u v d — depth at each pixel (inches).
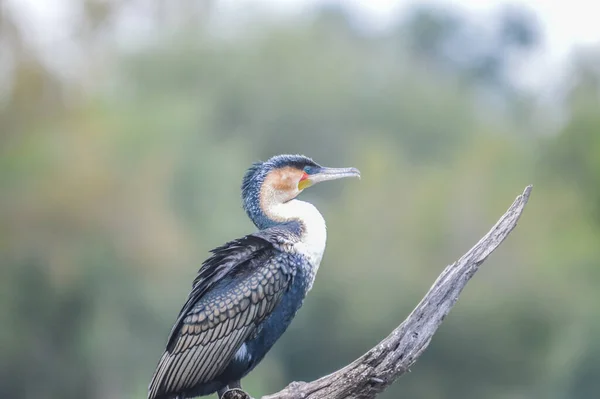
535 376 1151.0
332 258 1154.0
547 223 1306.6
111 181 1178.6
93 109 1282.0
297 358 1113.4
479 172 1333.7
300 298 348.2
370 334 1108.5
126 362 1107.9
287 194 369.4
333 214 1268.5
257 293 337.7
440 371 1132.5
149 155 1214.3
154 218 1165.1
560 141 1403.8
